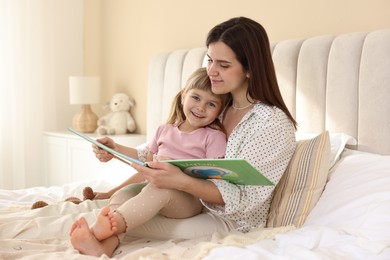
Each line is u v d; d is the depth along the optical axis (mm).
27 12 3617
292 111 2258
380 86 1925
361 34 2033
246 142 1576
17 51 3592
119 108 3562
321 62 2135
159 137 1835
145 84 3533
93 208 1680
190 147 1708
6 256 1255
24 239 1422
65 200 1887
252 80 1592
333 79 2078
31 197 2104
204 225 1554
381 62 1919
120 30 3729
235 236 1403
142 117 3582
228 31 1572
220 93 1626
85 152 3289
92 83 3529
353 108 2027
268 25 2641
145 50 3514
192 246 1396
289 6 2527
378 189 1504
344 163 1741
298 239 1335
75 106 3992
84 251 1330
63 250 1356
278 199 1656
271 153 1559
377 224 1351
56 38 3867
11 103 3602
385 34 1926
